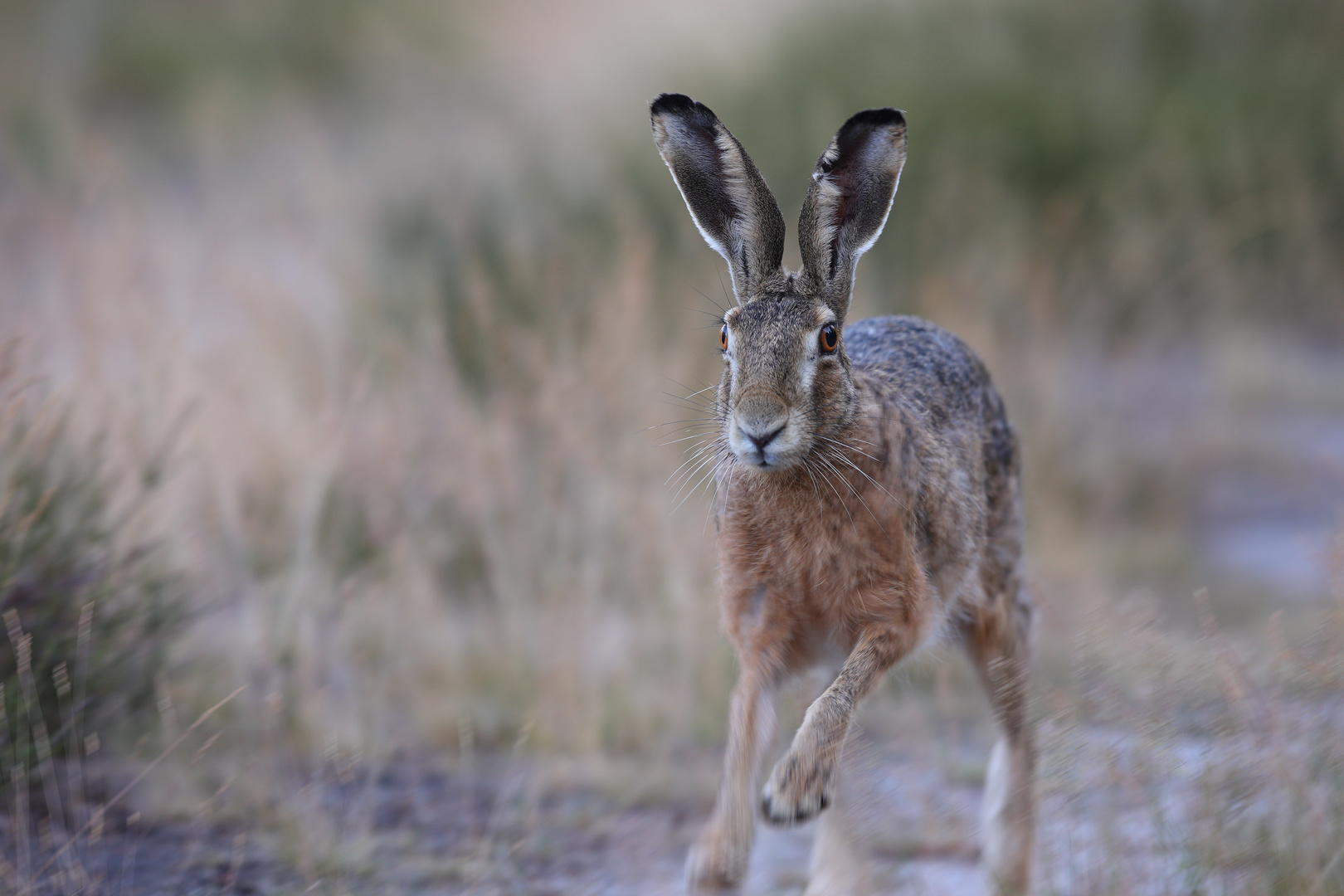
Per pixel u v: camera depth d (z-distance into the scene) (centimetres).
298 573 1895
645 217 3250
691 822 1636
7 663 1536
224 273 2681
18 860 1366
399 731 1838
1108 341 3281
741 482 1373
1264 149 4166
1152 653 1546
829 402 1328
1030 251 3425
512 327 2444
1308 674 1455
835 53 4278
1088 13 4650
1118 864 1283
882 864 1501
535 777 1705
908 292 3172
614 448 2192
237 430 2144
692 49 4488
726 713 1919
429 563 2083
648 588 2084
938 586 1462
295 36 5881
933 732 1877
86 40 5844
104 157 3153
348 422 2138
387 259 3048
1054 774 1422
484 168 3781
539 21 5625
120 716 1627
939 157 3728
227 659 1853
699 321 2648
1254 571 2512
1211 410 3181
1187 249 3691
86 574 1611
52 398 1697
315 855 1444
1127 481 2809
